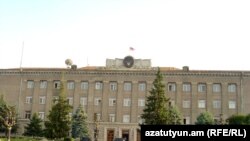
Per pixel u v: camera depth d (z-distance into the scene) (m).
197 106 89.69
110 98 92.19
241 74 89.94
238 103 88.56
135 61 94.25
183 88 91.25
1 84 95.38
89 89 93.00
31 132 83.81
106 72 93.12
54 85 94.25
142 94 91.38
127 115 90.88
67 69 94.38
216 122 83.62
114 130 90.25
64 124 74.94
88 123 90.75
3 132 86.06
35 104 93.31
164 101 72.88
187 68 93.50
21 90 94.56
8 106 85.38
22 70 95.31
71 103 92.75
